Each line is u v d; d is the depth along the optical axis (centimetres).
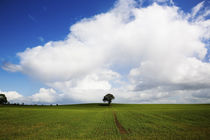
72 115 4634
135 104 12512
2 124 2775
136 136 1930
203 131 2116
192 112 4466
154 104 12094
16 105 11300
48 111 5659
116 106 10956
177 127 2472
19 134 2030
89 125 2809
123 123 3059
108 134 2056
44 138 1827
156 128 2433
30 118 3681
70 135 1988
